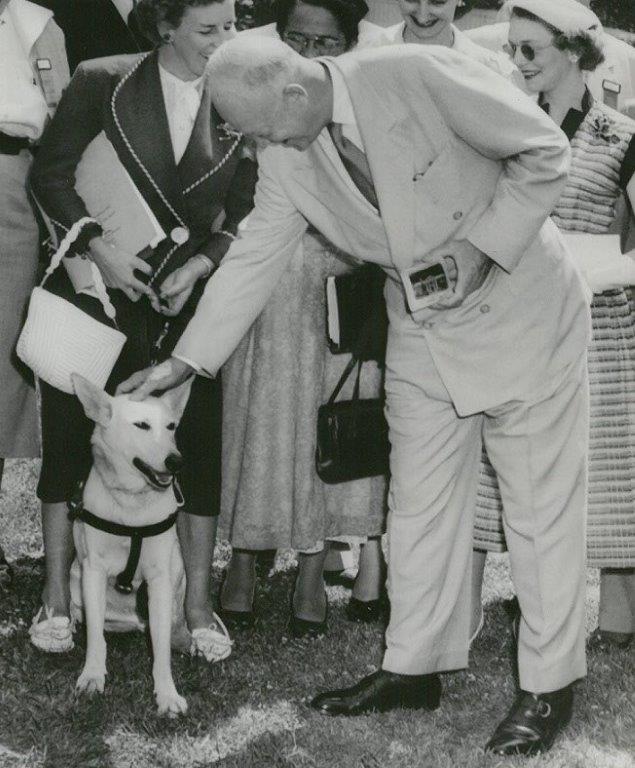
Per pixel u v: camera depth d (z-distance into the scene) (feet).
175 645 13.33
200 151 12.89
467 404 11.35
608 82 14.69
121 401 12.09
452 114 10.35
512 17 12.94
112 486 12.07
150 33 12.70
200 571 13.56
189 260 12.94
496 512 13.38
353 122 10.34
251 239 11.86
